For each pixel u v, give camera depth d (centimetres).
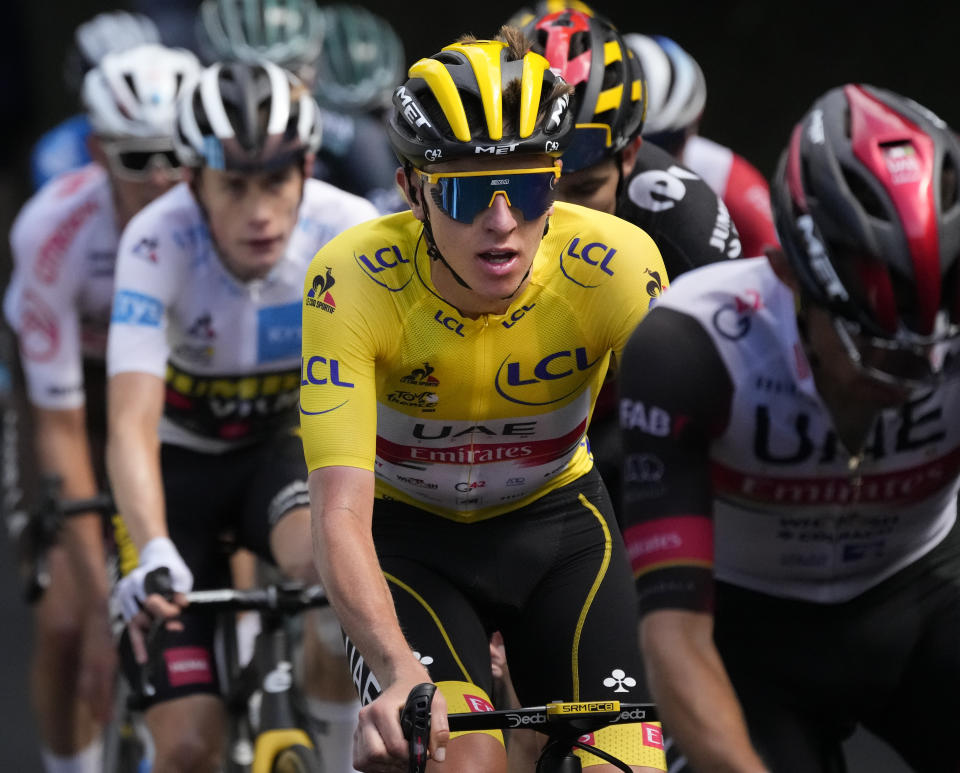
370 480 772
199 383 1206
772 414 651
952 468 688
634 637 840
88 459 1469
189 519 1223
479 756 761
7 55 4638
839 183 591
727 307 647
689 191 1065
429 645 812
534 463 870
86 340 1473
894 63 3547
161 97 1364
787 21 3700
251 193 1109
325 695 1180
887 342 589
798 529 701
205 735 1070
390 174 2062
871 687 741
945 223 577
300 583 1013
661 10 3894
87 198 1405
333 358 787
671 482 639
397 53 2462
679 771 815
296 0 2111
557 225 836
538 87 762
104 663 1394
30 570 1248
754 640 743
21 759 1647
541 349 826
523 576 874
